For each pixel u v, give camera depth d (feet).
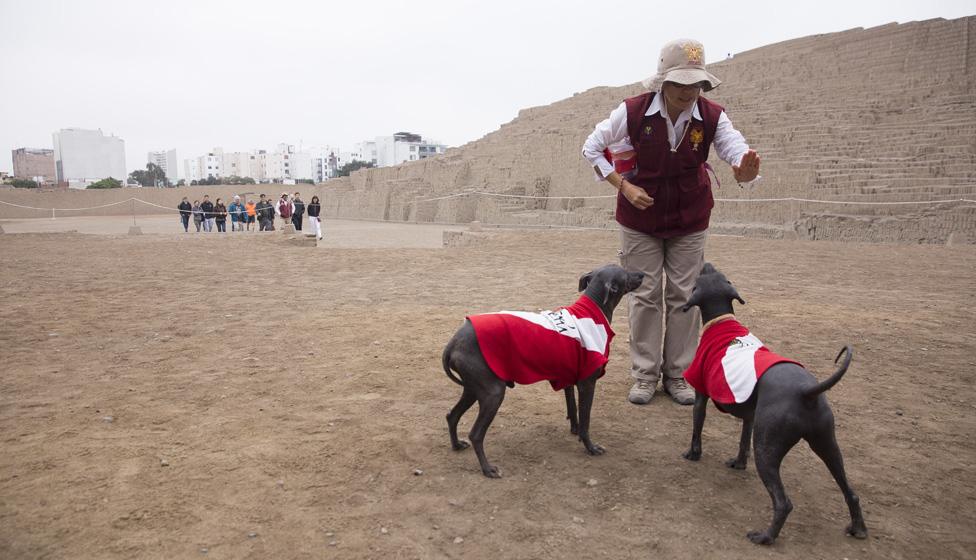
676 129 17.54
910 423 17.39
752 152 15.94
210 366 22.68
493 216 123.54
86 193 240.73
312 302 34.96
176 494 13.37
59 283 42.14
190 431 16.74
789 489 13.96
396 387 20.36
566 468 14.83
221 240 75.25
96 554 11.25
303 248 67.72
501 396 14.37
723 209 86.74
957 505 13.29
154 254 61.26
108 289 39.65
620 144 18.33
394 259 55.88
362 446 15.85
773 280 41.39
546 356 14.40
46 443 15.89
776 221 79.97
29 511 12.65
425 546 11.59
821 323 28.53
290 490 13.60
